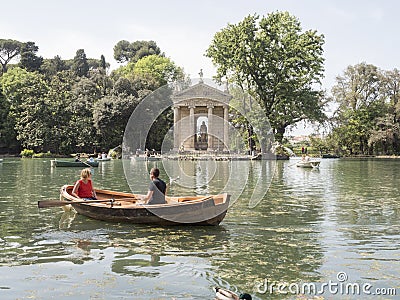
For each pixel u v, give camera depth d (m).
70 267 8.67
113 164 47.12
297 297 7.20
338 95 79.62
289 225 12.62
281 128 61.19
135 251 9.84
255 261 9.09
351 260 9.14
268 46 59.72
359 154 79.69
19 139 69.94
